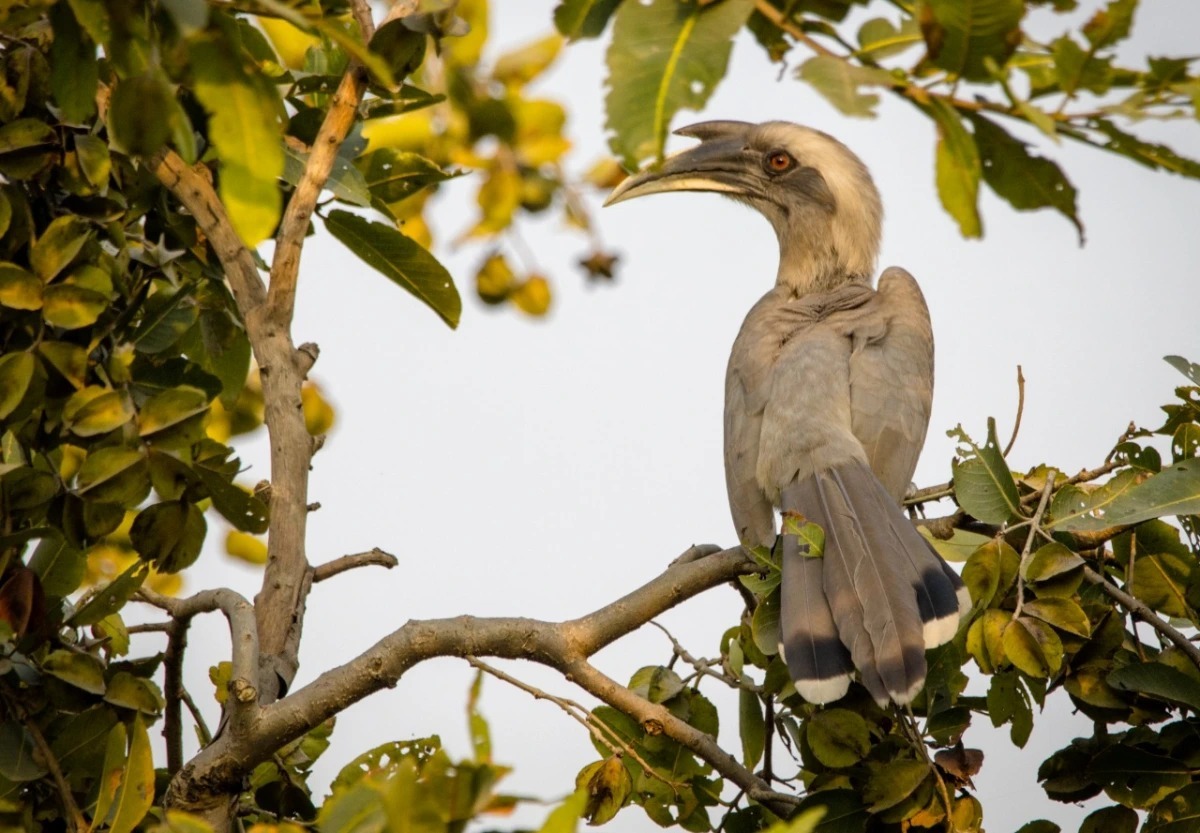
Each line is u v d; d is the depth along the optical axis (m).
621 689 6.98
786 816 6.95
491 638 6.81
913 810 6.80
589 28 4.77
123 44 4.57
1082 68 4.29
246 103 4.30
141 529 6.69
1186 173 4.39
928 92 4.37
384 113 7.61
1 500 6.59
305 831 6.60
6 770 6.36
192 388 6.60
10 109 6.95
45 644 6.75
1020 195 4.60
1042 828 7.16
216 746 6.41
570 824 4.08
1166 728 7.27
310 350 7.25
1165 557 7.61
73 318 6.70
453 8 6.22
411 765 4.15
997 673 7.32
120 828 5.40
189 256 7.96
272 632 6.82
